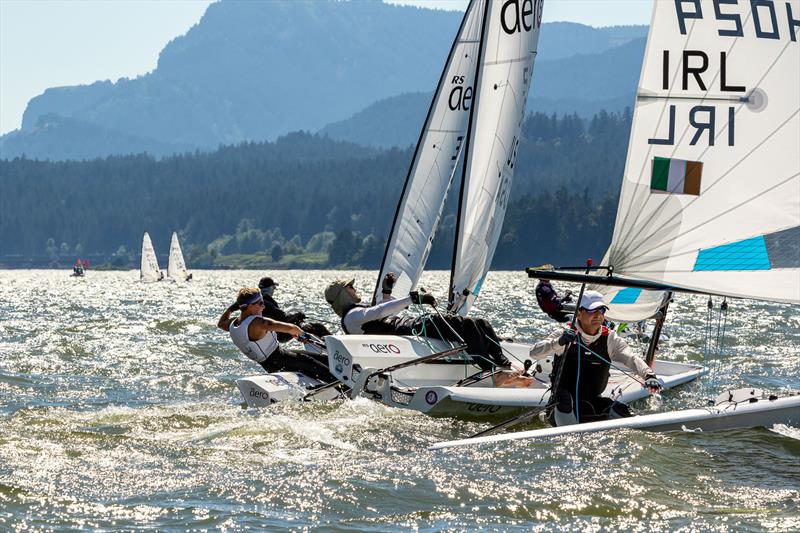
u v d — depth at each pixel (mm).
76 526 19031
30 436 27188
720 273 26531
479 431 28562
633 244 27156
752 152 26469
